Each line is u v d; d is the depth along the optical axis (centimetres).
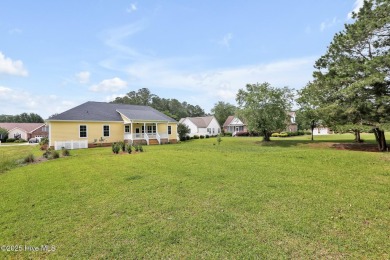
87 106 2605
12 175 923
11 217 477
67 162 1174
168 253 316
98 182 715
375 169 726
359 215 401
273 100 2341
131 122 2477
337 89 1648
